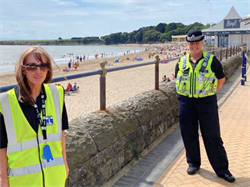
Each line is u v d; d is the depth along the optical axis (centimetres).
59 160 192
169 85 629
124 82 2152
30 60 182
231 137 532
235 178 371
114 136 366
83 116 364
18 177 176
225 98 904
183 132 391
